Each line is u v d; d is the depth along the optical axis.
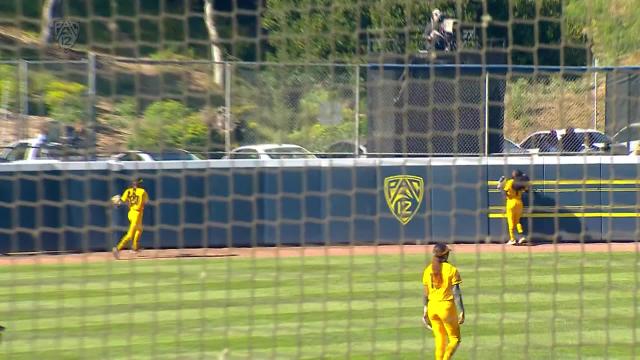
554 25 69.88
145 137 68.50
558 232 73.69
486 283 54.97
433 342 41.22
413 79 70.12
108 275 54.62
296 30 66.88
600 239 73.88
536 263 62.00
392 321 45.19
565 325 44.84
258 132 70.62
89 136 67.75
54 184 66.44
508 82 73.44
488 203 72.94
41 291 51.28
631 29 60.00
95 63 67.19
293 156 71.06
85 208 66.75
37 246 64.69
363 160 70.38
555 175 73.56
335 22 65.56
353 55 67.94
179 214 68.62
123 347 39.81
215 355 38.69
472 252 67.25
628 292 52.62
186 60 68.31
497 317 46.44
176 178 68.50
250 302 48.91
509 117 73.75
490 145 73.50
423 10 67.19
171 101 69.06
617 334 43.16
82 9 71.50
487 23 51.53
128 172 67.56
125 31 70.75
